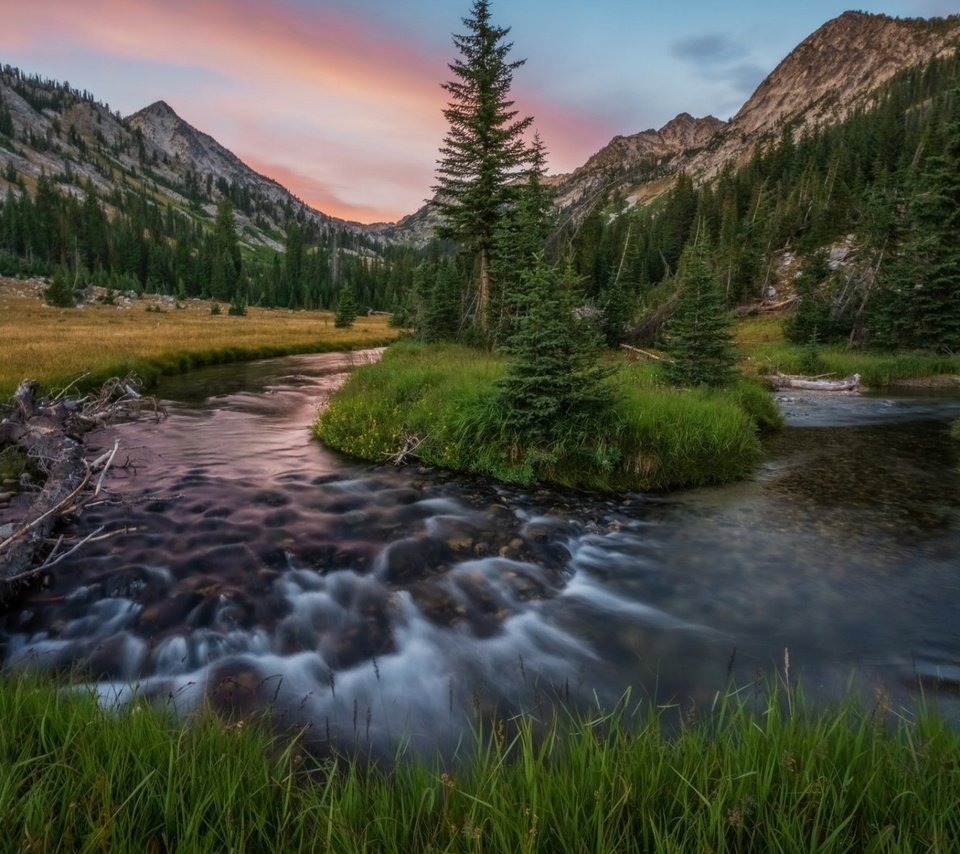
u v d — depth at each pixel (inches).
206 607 209.5
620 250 2600.9
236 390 846.5
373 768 107.0
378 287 6023.6
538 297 401.4
